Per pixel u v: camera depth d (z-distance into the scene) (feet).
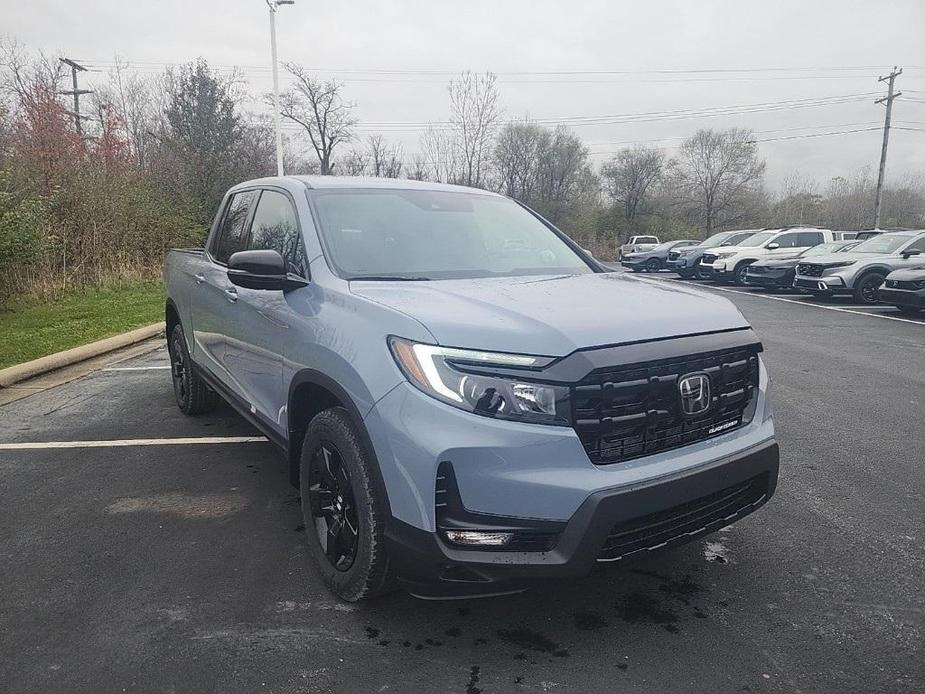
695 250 75.61
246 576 9.79
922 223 175.11
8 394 21.08
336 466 9.05
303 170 145.48
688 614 8.82
